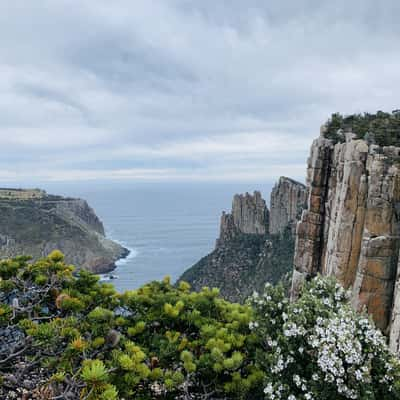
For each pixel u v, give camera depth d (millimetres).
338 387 4809
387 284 14906
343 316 5309
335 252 17266
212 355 5043
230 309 6445
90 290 5773
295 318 5441
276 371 5164
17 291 5301
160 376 4812
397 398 4988
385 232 15219
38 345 4215
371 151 16641
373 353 5219
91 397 3502
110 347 4699
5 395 4383
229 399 5320
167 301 5988
